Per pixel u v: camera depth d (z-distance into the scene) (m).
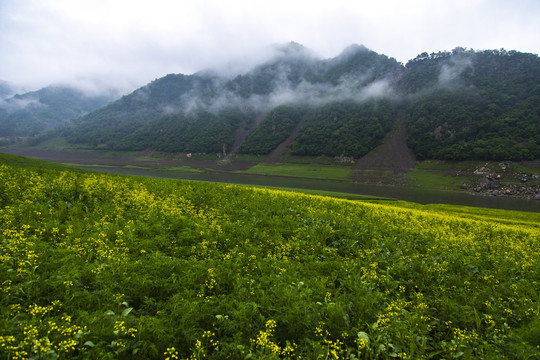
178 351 5.34
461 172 153.50
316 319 6.30
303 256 10.64
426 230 17.70
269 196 22.14
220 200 17.81
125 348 4.89
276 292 6.96
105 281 6.63
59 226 10.02
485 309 8.26
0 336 4.54
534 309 7.83
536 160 146.12
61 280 6.39
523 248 16.61
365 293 7.72
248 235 11.66
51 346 4.81
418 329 6.58
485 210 53.25
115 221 11.34
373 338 6.14
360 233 13.98
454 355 6.05
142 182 21.59
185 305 6.01
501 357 5.78
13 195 12.66
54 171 20.88
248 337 5.83
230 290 7.53
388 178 155.75
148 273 7.43
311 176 162.12
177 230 11.59
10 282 6.22
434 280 10.08
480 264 11.86
